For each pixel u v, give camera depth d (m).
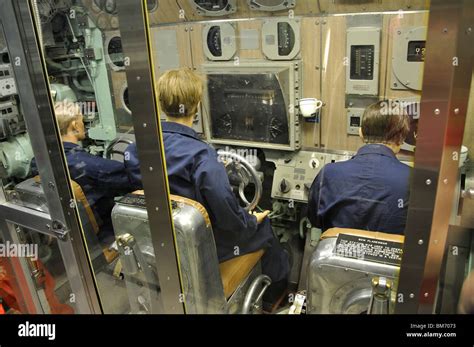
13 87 1.63
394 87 2.07
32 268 1.94
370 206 1.56
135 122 1.33
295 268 2.47
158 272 1.55
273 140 2.53
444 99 0.93
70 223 1.63
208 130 2.69
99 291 1.87
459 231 1.33
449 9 0.86
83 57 2.38
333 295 1.37
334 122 2.36
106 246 1.98
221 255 1.96
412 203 1.05
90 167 2.02
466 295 1.34
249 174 2.32
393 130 1.70
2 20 1.38
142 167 1.39
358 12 2.05
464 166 1.37
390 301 1.21
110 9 2.29
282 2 2.20
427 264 1.10
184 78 1.85
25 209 1.73
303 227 2.66
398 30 1.96
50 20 2.23
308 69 2.30
